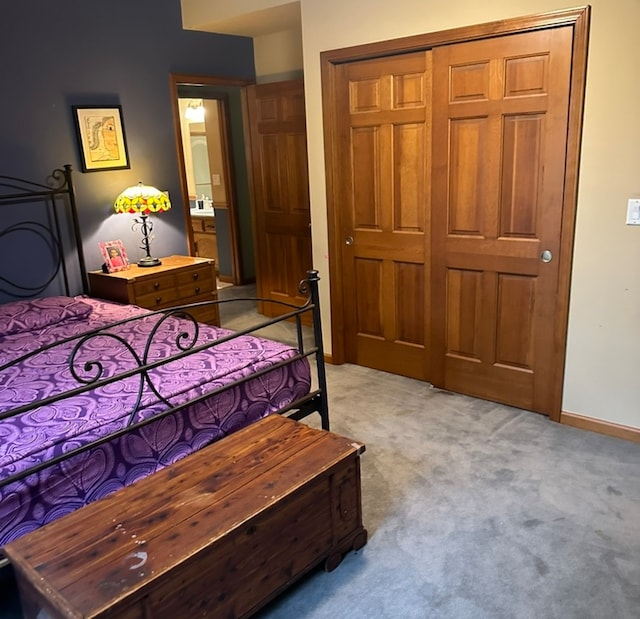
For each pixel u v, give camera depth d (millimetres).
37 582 1492
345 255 3879
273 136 4746
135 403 2111
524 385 3248
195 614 1635
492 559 2139
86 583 1480
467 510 2422
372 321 3891
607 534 2244
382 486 2607
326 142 3693
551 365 3102
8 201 3670
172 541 1625
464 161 3176
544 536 2246
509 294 3182
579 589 1981
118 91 4117
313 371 3977
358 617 1908
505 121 2979
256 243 5168
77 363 2580
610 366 2898
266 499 1799
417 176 3414
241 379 2373
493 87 2977
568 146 2773
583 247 2840
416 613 1913
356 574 2094
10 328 3055
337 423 3207
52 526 1709
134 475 2064
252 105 4820
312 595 2004
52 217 3896
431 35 3111
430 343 3592
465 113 3104
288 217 4844
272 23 4309
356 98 3555
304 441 2143
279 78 4805
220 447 2117
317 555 2021
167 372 2389
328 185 3756
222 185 6211
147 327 3107
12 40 3580
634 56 2521
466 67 3047
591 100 2668
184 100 7223
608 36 2564
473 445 2928
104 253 4062
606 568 2070
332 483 2016
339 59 3510
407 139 3400
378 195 3617
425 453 2869
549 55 2762
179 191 4570
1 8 3512
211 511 1750
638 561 2098
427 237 3441
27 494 1796
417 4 3125
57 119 3834
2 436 1911
